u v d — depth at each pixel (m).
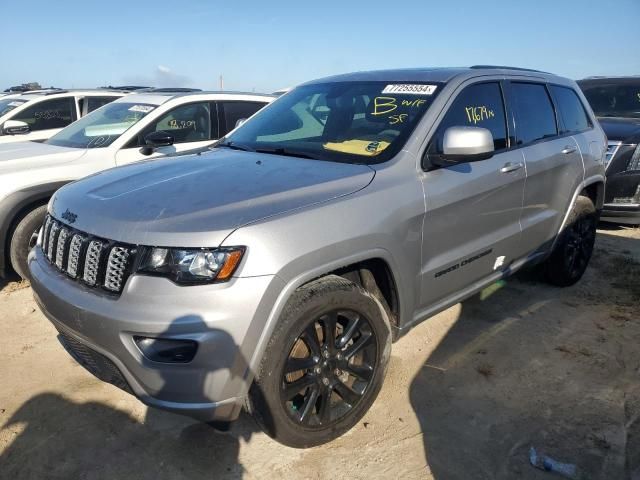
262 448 2.74
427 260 3.07
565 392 3.21
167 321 2.18
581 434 2.83
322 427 2.67
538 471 2.58
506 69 4.01
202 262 2.21
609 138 6.39
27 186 4.68
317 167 2.95
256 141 3.68
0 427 2.87
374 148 3.12
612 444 2.75
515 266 3.98
